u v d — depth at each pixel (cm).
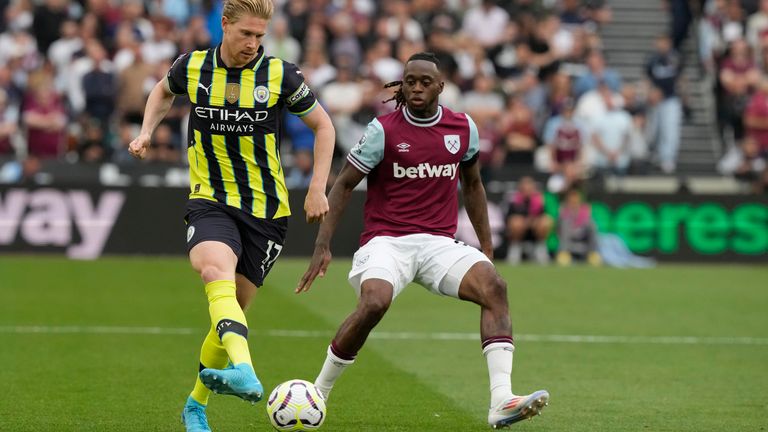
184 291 3831
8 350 2711
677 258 4981
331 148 1766
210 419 2000
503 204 4934
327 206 1734
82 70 5450
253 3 1689
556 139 5409
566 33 6362
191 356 2673
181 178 5069
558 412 2116
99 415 2017
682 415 2097
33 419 1977
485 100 5475
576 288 4131
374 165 1884
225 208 1738
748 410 2152
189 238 1719
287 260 4791
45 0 5844
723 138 6388
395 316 3422
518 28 6238
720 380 2488
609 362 2714
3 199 4662
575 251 4934
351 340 1802
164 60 5431
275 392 1744
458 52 6009
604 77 5944
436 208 1903
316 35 5775
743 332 3231
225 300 1647
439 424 1992
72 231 4700
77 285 3909
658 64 6122
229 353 1602
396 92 1952
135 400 2158
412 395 2259
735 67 6269
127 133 5222
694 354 2847
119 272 4247
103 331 3023
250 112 1731
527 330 3219
